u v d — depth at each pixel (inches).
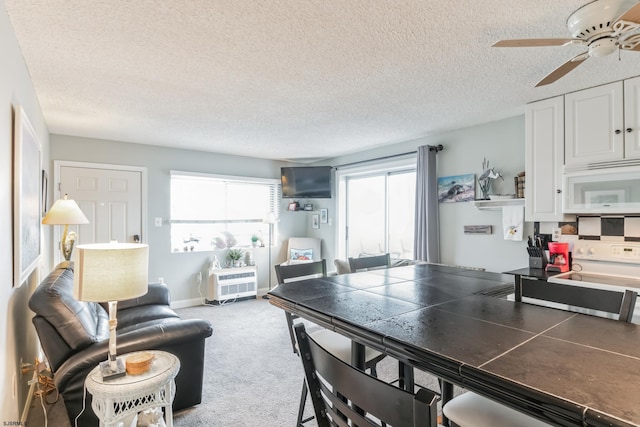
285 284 72.9
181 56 86.0
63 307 78.3
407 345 39.3
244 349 132.5
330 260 230.2
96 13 67.6
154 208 192.1
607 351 37.0
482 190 143.4
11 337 73.0
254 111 130.3
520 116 134.7
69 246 124.0
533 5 65.4
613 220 111.3
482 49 82.8
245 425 83.8
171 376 68.2
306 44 80.4
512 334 42.1
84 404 75.3
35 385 96.1
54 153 164.9
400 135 167.0
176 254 199.2
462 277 81.4
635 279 102.0
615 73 95.3
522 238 132.0
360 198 219.3
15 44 75.2
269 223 227.9
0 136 62.5
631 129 97.1
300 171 227.8
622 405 26.5
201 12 67.5
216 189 217.6
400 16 69.2
